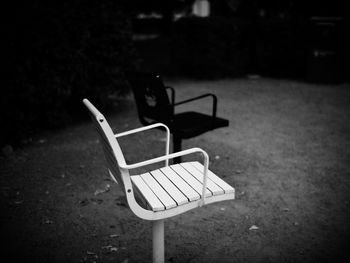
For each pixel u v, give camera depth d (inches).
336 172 168.9
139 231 122.2
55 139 225.3
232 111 289.0
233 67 458.6
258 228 122.1
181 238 117.1
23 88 206.4
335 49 401.4
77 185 158.2
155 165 180.1
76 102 283.1
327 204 138.3
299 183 157.4
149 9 785.6
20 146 212.1
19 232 121.6
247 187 154.2
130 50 270.5
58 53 220.2
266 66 467.2
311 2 496.7
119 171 77.9
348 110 286.4
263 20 452.4
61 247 113.1
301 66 444.1
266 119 264.5
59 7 226.5
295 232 119.4
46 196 147.9
